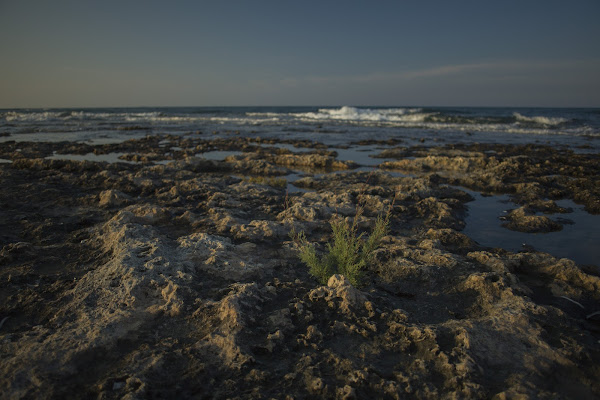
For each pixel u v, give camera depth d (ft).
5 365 10.25
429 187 35.04
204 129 115.96
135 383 9.62
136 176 39.60
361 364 10.82
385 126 127.75
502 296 14.71
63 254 18.90
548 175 45.62
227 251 18.07
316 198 30.04
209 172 48.83
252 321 12.67
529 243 23.07
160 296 14.03
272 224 22.56
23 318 13.26
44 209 27.40
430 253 18.61
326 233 23.22
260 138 87.40
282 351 11.44
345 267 16.02
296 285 15.74
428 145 75.97
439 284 16.21
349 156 63.41
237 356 10.85
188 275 15.35
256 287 14.67
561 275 16.92
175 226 23.80
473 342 11.56
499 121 139.23
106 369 10.44
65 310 13.25
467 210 30.42
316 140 86.22
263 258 18.69
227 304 12.96
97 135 95.81
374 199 29.89
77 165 44.60
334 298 13.97
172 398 9.46
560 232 25.05
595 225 26.50
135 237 19.26
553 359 11.00
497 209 30.83
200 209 28.02
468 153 61.93
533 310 13.51
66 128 116.26
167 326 12.53
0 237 20.79
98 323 12.17
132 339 11.75
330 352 11.32
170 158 59.06
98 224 23.39
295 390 9.77
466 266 17.48
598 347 11.69
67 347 10.95
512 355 11.17
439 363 10.85
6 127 119.24
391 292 15.85
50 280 15.98
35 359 10.44
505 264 17.61
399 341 11.91
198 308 13.24
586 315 14.17
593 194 33.83
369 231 24.13
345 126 128.57
